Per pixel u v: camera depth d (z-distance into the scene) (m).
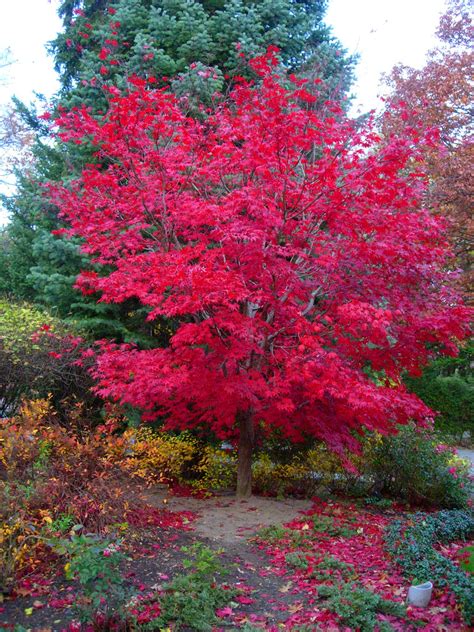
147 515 6.88
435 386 19.14
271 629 4.40
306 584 5.36
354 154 6.76
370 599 4.77
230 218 6.59
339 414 7.72
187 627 4.36
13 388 9.57
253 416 8.24
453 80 15.36
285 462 9.56
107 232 8.55
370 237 7.30
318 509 8.08
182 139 7.22
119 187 7.66
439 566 5.41
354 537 6.87
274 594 5.16
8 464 6.09
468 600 4.75
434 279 7.54
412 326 7.00
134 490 6.90
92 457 6.40
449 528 6.80
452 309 6.93
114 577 4.32
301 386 7.45
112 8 11.70
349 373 6.82
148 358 7.27
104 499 5.95
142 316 11.22
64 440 6.55
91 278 7.28
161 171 7.26
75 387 10.00
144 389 6.95
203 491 9.19
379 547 6.40
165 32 11.46
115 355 7.49
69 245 10.62
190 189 8.11
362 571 5.71
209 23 11.72
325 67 11.62
